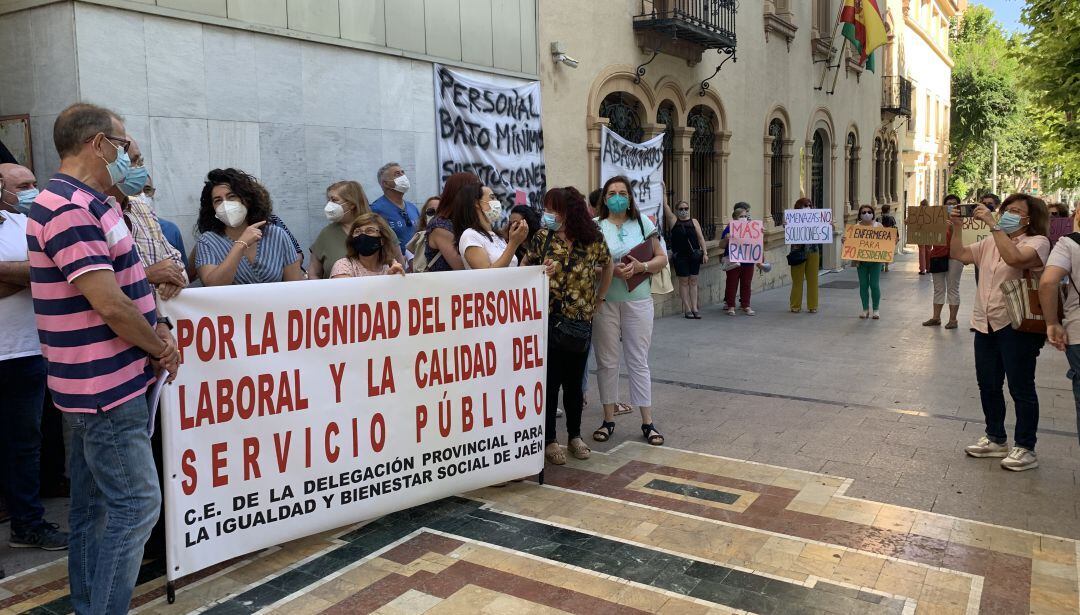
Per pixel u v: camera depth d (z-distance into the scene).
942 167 37.41
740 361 8.64
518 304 4.60
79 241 2.76
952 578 3.68
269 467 3.68
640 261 5.57
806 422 6.25
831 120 19.50
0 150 4.62
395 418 4.11
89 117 2.89
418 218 6.83
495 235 5.00
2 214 3.94
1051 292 4.55
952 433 5.93
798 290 12.55
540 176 9.15
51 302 2.85
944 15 35.81
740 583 3.62
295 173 6.36
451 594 3.53
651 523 4.30
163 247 3.84
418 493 4.24
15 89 5.15
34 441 3.99
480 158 8.27
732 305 12.35
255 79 5.99
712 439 5.83
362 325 3.95
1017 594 3.53
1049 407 6.64
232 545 3.58
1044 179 48.81
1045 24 15.03
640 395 5.71
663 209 11.68
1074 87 14.30
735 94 14.15
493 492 4.75
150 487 3.04
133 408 2.97
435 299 4.23
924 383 7.53
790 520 4.34
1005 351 5.05
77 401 2.88
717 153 13.73
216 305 3.47
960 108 42.59
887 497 4.67
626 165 10.77
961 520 4.33
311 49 6.42
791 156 17.00
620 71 10.66
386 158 7.18
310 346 3.78
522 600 3.48
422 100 7.55
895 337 10.12
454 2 7.85
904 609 3.39
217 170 4.36
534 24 9.06
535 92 8.98
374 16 6.95
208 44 5.63
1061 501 4.59
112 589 2.96
